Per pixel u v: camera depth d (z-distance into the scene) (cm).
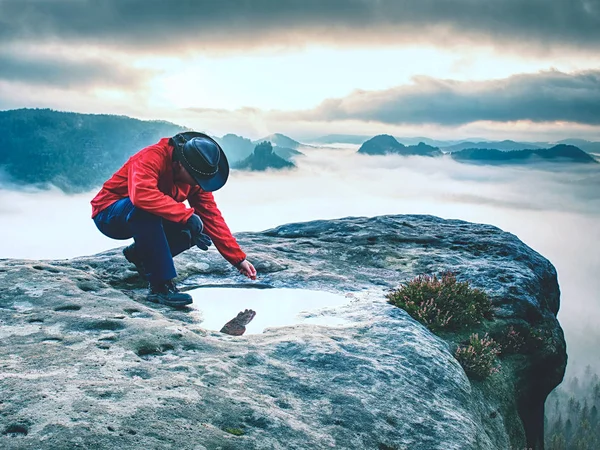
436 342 553
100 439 280
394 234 1045
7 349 405
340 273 820
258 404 361
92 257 739
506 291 777
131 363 391
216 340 469
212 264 777
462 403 460
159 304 584
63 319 472
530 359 738
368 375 439
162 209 494
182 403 336
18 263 636
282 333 510
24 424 287
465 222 1199
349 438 356
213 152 515
